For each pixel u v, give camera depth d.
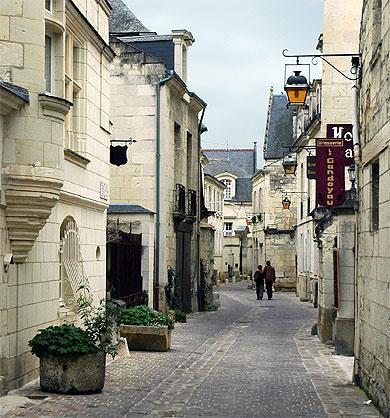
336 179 16.17
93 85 14.38
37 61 9.89
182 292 25.50
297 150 37.69
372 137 10.39
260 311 28.69
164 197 22.78
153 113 22.89
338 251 15.31
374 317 10.09
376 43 10.46
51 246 11.63
